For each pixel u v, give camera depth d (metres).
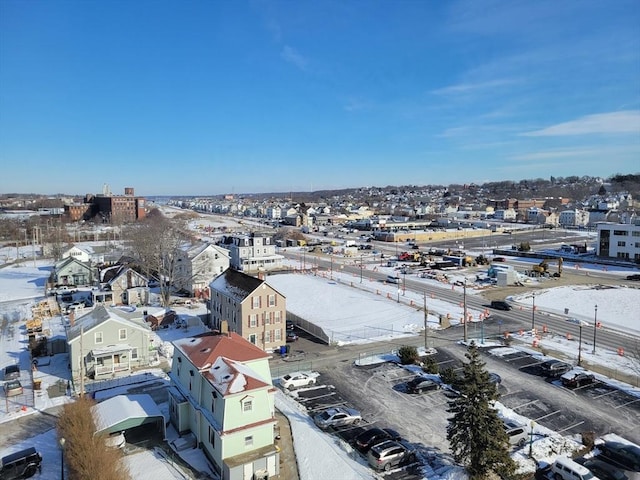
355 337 57.97
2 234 164.38
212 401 30.62
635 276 92.88
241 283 55.09
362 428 34.91
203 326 60.88
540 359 49.69
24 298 77.81
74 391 40.81
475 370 28.42
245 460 28.20
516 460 30.72
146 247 82.69
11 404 38.56
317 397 40.31
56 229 155.25
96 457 26.64
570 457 31.48
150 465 29.66
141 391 41.16
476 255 127.81
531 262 116.75
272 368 47.12
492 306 72.38
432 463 30.56
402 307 72.50
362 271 104.12
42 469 29.38
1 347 53.09
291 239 153.00
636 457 30.16
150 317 60.09
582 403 39.38
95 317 48.34
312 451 31.47
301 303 75.31
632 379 44.66
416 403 39.22
